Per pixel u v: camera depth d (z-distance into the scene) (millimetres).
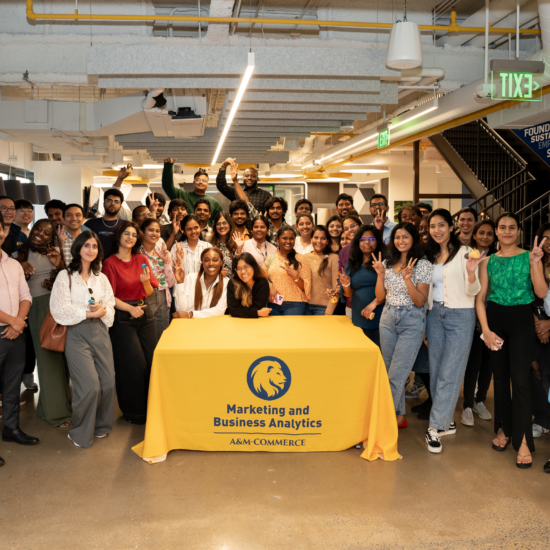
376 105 6434
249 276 3984
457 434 3711
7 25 5168
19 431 3549
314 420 3309
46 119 7480
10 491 2883
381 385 3242
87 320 3428
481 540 2432
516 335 3236
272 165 16484
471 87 5598
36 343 3842
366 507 2709
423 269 3455
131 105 6684
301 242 4891
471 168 9773
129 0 5023
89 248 3395
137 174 15812
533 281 3160
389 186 16484
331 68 4820
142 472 3104
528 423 3174
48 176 15062
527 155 9258
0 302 3326
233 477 3031
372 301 3926
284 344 3271
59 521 2588
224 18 4312
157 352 3168
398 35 4023
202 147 9633
